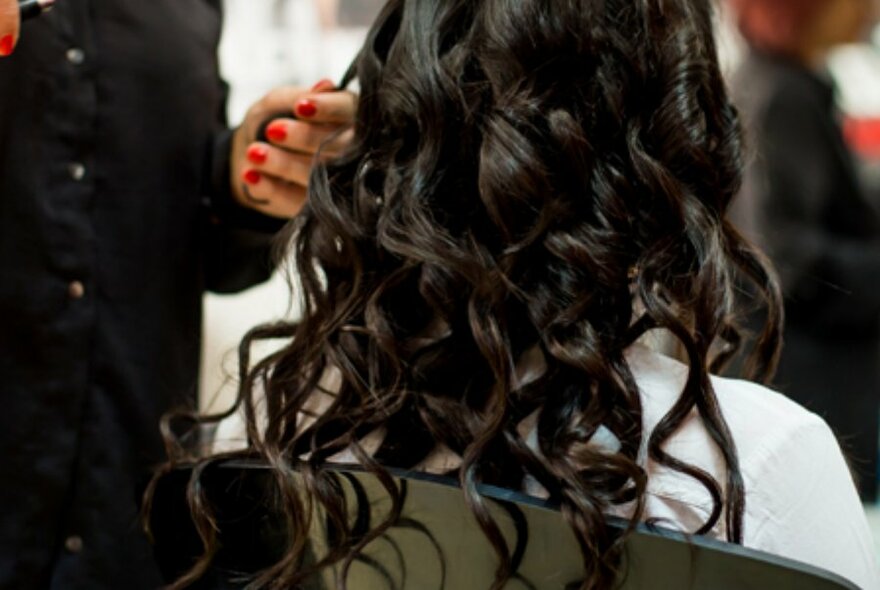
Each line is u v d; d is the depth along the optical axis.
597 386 0.86
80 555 1.31
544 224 0.88
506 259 0.88
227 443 1.12
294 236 1.07
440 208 0.93
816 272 2.04
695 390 0.86
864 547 0.88
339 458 0.94
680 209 0.90
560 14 0.90
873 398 2.11
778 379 2.06
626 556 0.78
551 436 0.86
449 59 0.93
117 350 1.30
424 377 0.91
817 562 0.85
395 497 0.83
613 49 0.91
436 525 0.82
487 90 0.92
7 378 1.26
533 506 0.79
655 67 0.92
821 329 2.07
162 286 1.33
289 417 0.97
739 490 0.83
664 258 0.89
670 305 0.88
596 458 0.84
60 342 1.27
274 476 0.90
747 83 2.09
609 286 0.88
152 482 0.98
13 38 1.07
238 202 1.36
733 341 1.07
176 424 1.35
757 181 2.01
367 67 1.00
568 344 0.87
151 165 1.31
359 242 0.96
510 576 0.80
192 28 1.35
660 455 0.85
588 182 0.89
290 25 1.89
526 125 0.89
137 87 1.29
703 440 0.86
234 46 1.87
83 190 1.27
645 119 0.92
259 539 0.91
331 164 1.01
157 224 1.32
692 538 0.76
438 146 0.92
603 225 0.89
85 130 1.27
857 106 2.50
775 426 0.86
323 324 0.98
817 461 0.86
